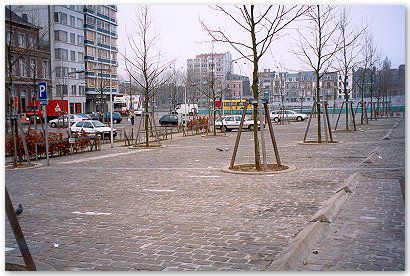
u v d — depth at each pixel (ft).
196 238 21.77
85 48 262.47
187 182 38.73
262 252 19.35
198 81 349.61
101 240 22.02
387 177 37.19
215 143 87.81
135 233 23.03
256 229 22.98
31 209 29.71
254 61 44.57
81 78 254.06
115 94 292.40
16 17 171.22
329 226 23.18
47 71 196.34
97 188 37.27
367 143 71.15
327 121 75.56
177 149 75.97
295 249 18.61
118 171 48.06
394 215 24.80
